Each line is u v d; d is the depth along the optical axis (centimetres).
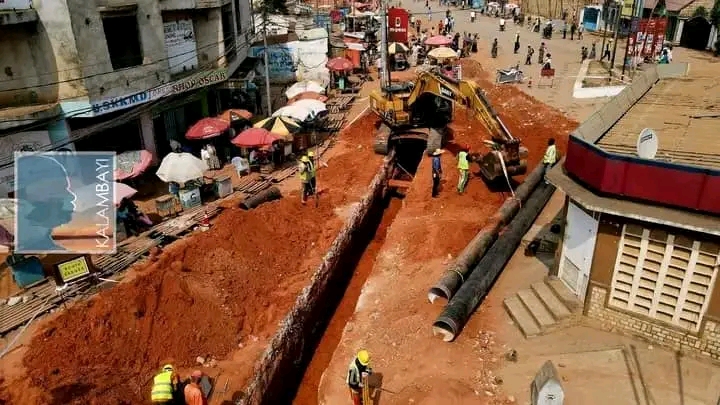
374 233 2403
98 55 2270
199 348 1510
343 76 4344
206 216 2138
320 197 2419
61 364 1372
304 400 1509
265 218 2144
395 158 2961
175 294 1631
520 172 2220
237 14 3516
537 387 1105
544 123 3122
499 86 3909
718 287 1209
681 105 1894
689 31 4662
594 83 3647
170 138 2859
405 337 1519
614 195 1288
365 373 1248
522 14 6969
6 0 2038
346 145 3067
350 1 7912
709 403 1163
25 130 2114
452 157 2700
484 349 1406
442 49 4356
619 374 1262
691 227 1150
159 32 2539
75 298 1625
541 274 1695
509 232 1892
